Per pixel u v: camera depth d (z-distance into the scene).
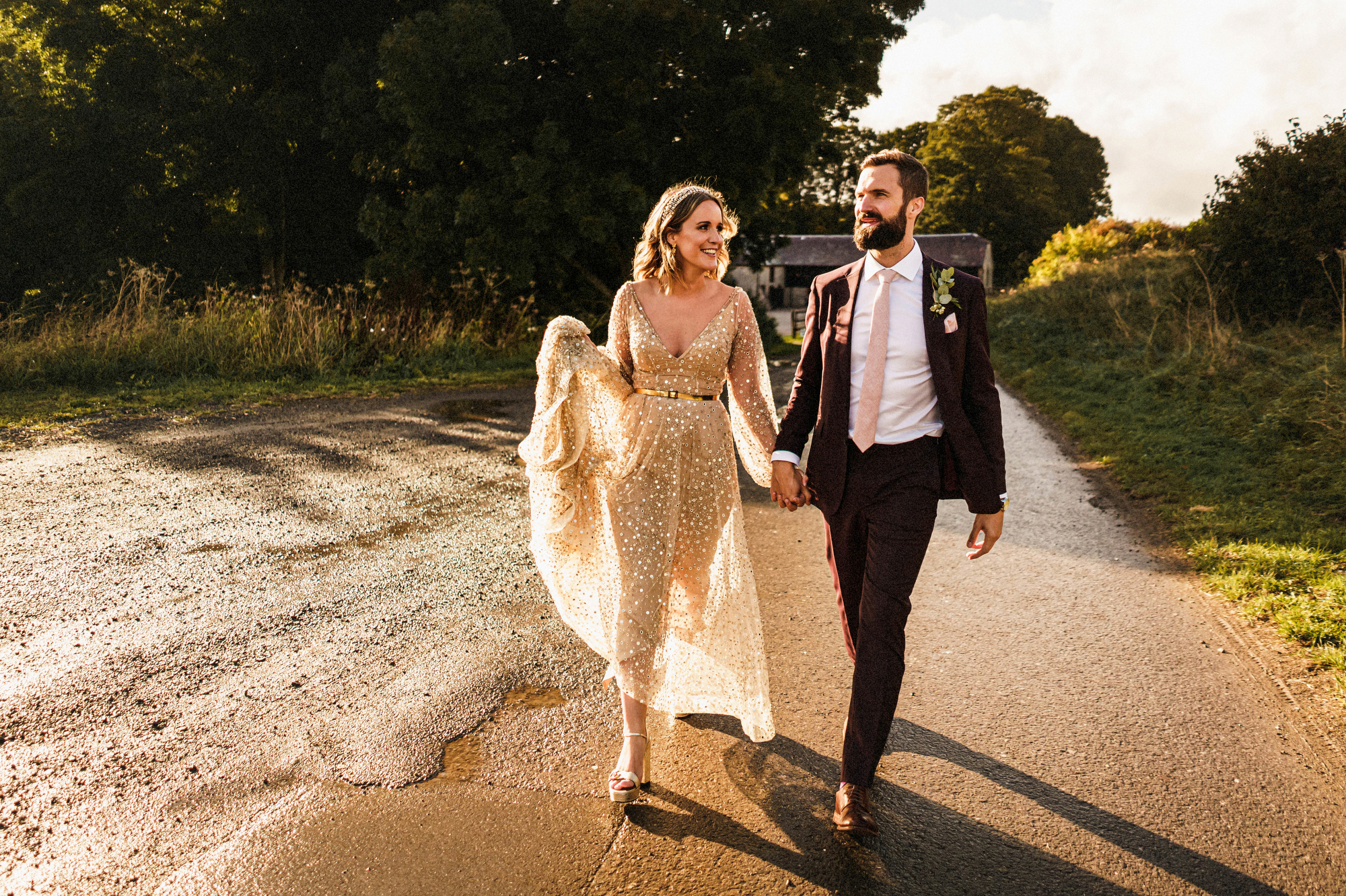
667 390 2.77
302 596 4.16
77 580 4.25
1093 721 3.09
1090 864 2.33
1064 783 2.71
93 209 17.78
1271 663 3.55
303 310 12.35
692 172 16.34
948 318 2.48
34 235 17.83
